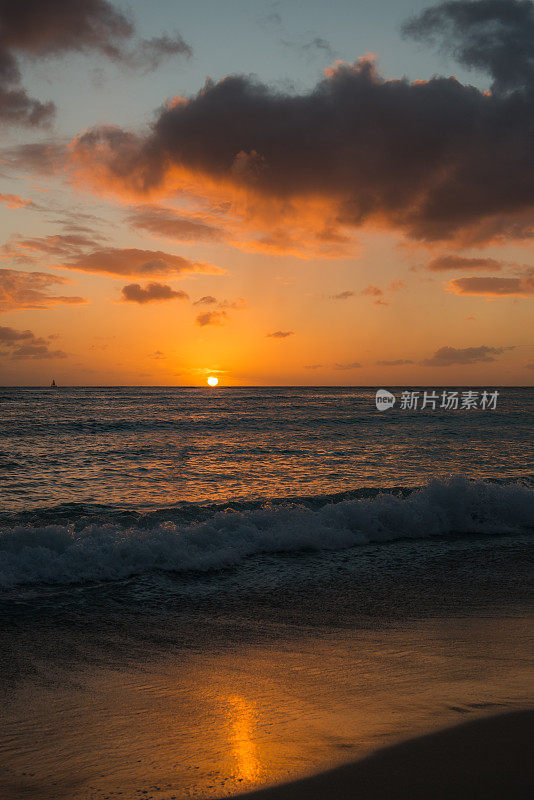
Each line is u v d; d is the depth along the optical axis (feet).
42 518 36.50
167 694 13.39
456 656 15.78
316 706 12.46
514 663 15.19
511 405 270.26
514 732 10.77
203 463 69.31
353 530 32.01
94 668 15.12
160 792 8.89
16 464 68.03
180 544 27.50
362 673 14.52
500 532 33.65
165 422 139.54
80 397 323.98
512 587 23.40
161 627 18.56
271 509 33.35
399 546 30.35
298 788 8.79
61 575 23.71
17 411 185.26
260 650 16.47
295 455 77.51
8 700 13.08
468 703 12.33
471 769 9.30
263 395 415.23
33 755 10.44
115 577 23.98
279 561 27.07
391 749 10.09
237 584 23.57
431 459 73.31
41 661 15.60
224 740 10.87
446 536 32.68
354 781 8.96
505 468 65.62
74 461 71.00
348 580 24.26
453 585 23.63
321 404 257.14
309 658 15.78
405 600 21.59
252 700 12.94
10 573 23.32
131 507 42.45
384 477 58.59
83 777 9.54
